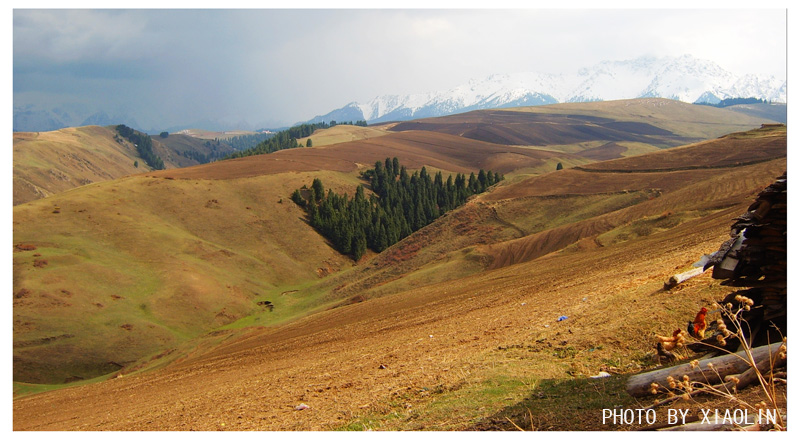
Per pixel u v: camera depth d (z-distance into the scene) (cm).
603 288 2344
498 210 9631
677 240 3578
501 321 2339
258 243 11912
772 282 1019
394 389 1558
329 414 1455
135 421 2067
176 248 10425
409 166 18662
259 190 13938
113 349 7031
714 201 6462
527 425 1022
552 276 3853
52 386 6206
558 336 1669
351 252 12512
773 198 1015
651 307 1645
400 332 2995
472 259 7625
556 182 10450
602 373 1276
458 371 1560
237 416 1689
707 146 10750
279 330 5528
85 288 8231
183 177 13938
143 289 8694
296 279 10981
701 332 915
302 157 17975
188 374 3728
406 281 7369
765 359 898
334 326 4509
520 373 1388
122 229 10606
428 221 14175
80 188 12450
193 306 8388
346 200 14325
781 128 10938
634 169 10300
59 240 9744
